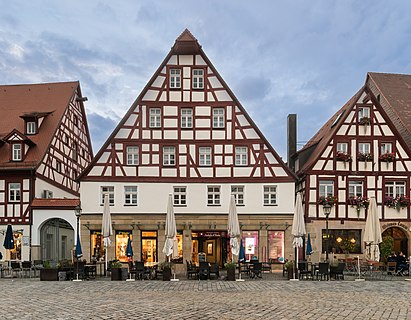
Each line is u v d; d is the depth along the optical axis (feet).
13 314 39.40
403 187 104.32
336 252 101.60
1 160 108.17
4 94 127.54
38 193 107.76
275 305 44.34
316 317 37.93
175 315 38.60
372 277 79.51
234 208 83.30
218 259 101.86
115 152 103.04
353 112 105.50
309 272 76.59
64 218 104.32
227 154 103.45
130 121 103.96
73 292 55.83
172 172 103.09
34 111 121.49
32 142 110.42
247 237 101.81
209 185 102.68
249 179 102.58
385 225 102.73
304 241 102.94
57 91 127.75
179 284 66.90
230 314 39.14
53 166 115.44
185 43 103.45
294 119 127.95
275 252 101.55
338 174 103.65
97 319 36.78
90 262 92.58
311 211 102.68
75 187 130.11
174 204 102.27
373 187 103.81
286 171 102.32
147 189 102.32
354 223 102.27
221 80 104.78
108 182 101.96
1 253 95.96
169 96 104.73
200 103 104.68
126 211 101.55
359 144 105.09
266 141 103.04
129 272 76.38
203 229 101.55
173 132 104.01
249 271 79.51
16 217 105.40
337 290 58.08
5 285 65.10
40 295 52.70
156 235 101.65
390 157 103.35
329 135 107.96
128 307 43.06
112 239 100.89
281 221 101.45
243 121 104.27
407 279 74.95
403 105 119.44
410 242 102.47
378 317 38.11
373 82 127.44
